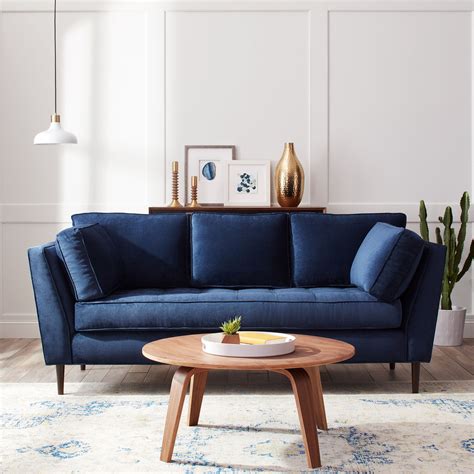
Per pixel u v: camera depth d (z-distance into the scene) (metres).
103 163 5.48
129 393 3.72
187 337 3.07
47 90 5.46
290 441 2.85
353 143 5.45
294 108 5.46
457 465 2.57
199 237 4.35
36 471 2.51
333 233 4.32
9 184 5.47
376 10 5.43
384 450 2.74
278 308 3.71
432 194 5.46
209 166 5.45
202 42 5.45
